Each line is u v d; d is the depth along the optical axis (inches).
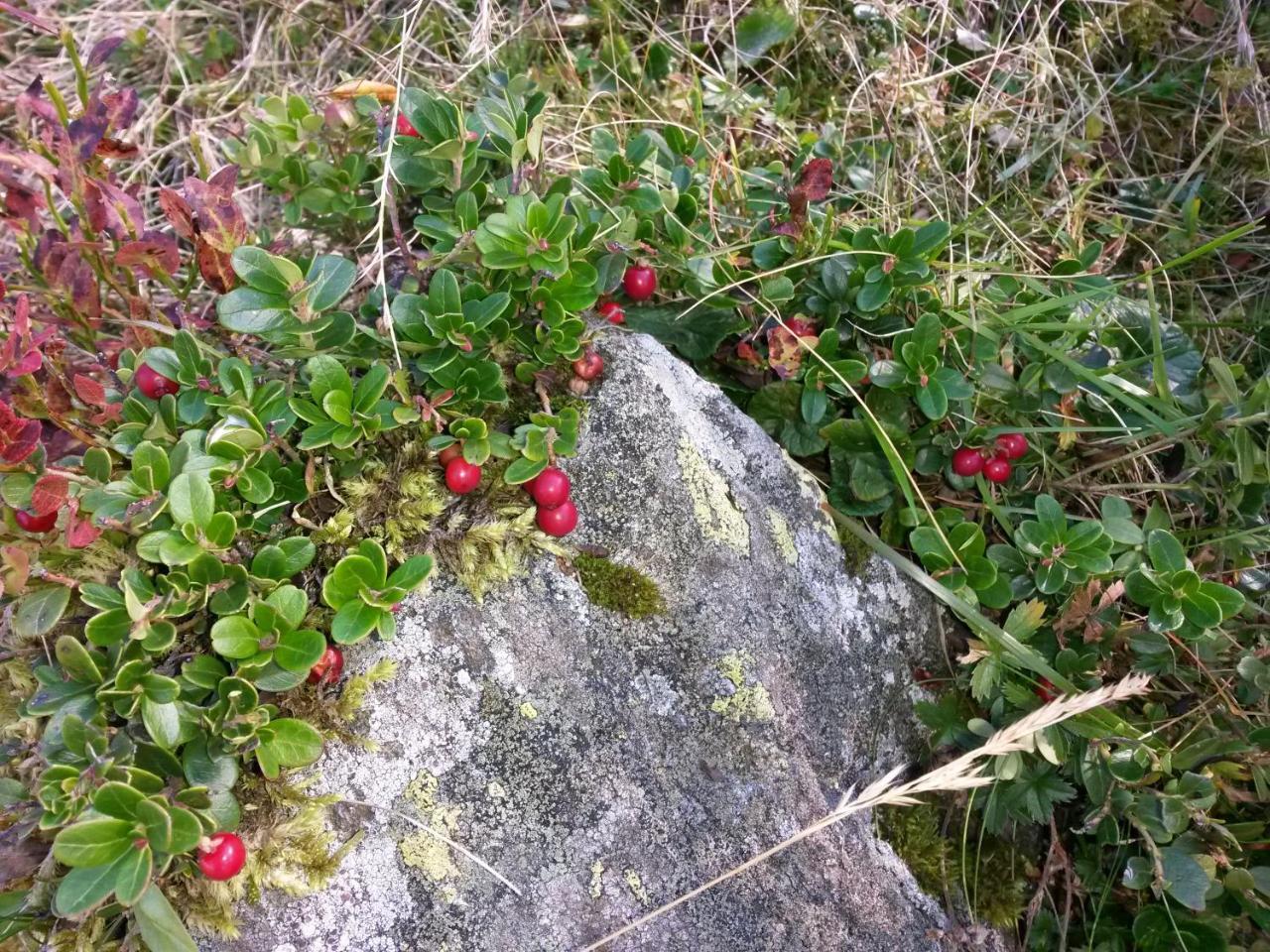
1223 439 8.9
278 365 7.8
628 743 7.5
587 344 8.1
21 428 6.3
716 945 7.3
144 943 6.4
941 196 12.0
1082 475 9.9
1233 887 8.1
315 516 7.4
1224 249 11.7
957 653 9.2
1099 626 8.7
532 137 8.4
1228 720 8.9
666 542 7.9
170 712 6.1
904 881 8.1
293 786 6.7
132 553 7.0
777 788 7.8
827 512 9.0
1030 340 9.3
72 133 7.3
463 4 13.0
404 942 6.7
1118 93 12.9
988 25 13.4
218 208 7.3
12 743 6.7
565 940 7.0
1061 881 8.8
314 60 13.0
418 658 7.1
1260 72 12.5
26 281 7.7
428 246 9.0
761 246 9.6
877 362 9.1
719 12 13.1
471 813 7.0
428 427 7.4
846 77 13.1
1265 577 9.4
